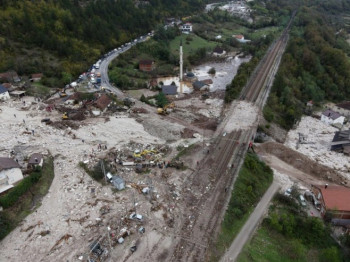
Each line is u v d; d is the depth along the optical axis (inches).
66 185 1865.2
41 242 1462.8
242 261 1469.0
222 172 2078.0
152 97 3612.2
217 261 1439.5
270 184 2175.2
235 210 1749.5
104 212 1644.9
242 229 1696.6
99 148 2282.2
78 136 2486.5
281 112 3324.3
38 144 2301.9
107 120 2832.2
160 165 2079.2
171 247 1466.5
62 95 3400.6
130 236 1510.8
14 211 1608.0
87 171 1994.3
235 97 3432.6
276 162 2475.4
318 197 1984.5
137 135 2568.9
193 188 1900.8
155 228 1567.4
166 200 1769.2
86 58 4621.1
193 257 1422.2
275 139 2829.7
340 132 2878.9
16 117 2773.1
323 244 1679.4
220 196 1841.8
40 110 2970.0
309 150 2741.1
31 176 1793.8
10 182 1737.2
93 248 1406.3
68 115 2859.3
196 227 1598.2
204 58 5684.1
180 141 2502.5
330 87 4114.2
